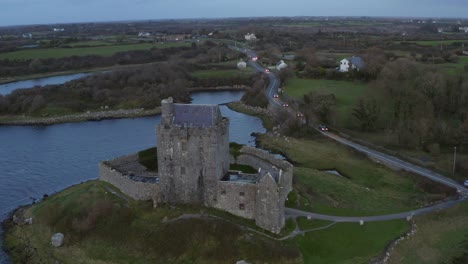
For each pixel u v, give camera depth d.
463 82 163.12
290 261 74.62
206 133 85.81
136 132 178.00
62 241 85.44
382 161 127.06
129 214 87.75
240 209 86.62
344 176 120.88
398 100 158.50
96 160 140.12
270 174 80.25
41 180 123.25
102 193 99.38
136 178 102.00
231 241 78.50
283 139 154.50
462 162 116.44
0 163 138.50
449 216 89.88
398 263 74.69
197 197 89.88
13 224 96.19
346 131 156.88
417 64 198.00
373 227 84.25
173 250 79.25
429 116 144.62
